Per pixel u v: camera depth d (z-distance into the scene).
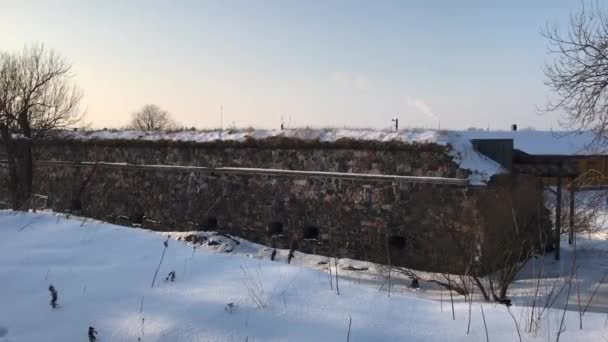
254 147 14.21
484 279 8.87
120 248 6.11
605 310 6.98
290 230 13.54
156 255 5.85
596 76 9.91
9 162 17.11
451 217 10.96
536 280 9.23
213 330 3.93
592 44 9.98
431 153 11.39
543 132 29.20
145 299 4.55
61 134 18.58
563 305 6.93
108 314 4.27
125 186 16.94
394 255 11.77
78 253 5.90
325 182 12.98
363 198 12.35
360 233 12.36
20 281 5.00
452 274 9.89
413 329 3.89
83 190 17.92
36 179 19.22
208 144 15.02
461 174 10.92
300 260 12.35
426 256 11.18
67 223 7.25
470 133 25.14
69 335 3.94
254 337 3.81
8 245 6.20
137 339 3.86
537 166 12.25
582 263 11.14
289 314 4.16
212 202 15.02
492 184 10.72
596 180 12.06
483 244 9.72
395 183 11.88
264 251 13.01
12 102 17.14
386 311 4.21
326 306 4.32
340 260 12.18
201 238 13.16
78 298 4.60
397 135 12.05
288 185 13.62
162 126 56.72
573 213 12.84
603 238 13.92
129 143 16.77
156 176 16.27
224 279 5.03
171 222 15.85
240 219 14.48
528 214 10.70
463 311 4.27
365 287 4.88
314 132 13.45
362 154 12.43
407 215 11.63
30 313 4.32
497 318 4.08
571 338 3.64
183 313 4.23
